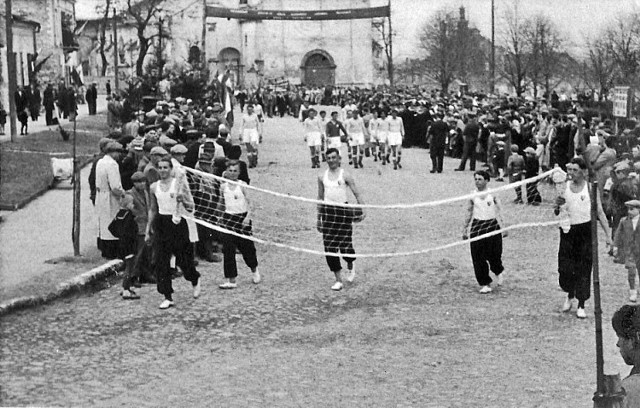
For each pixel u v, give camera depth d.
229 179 15.34
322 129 36.09
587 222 13.00
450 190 27.89
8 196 22.05
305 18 74.06
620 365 10.59
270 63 94.19
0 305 12.85
